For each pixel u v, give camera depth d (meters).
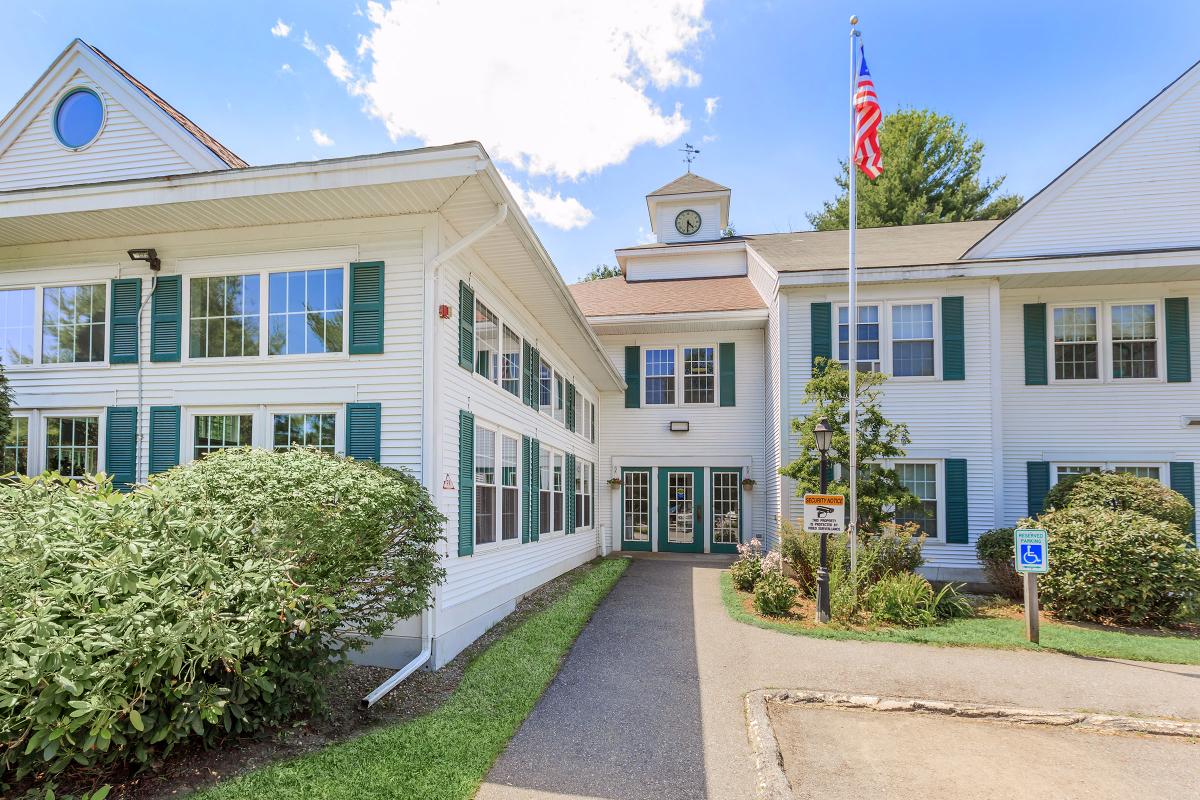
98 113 9.01
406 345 7.04
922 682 6.20
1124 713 5.41
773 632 8.11
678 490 16.89
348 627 6.39
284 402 7.25
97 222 7.40
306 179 6.48
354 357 7.16
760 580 9.84
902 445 12.78
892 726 5.25
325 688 4.82
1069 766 4.53
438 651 6.54
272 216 7.24
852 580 9.06
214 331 7.56
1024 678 6.32
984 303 12.80
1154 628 8.48
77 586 3.52
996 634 7.96
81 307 7.98
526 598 10.08
